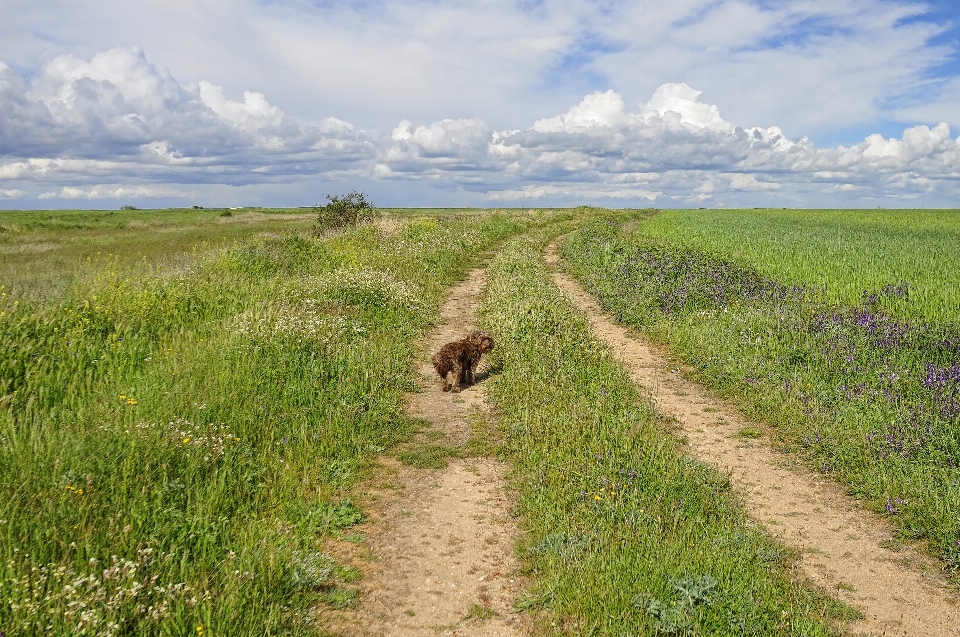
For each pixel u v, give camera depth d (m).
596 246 27.50
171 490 6.20
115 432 6.84
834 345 12.38
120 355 9.88
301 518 6.29
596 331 15.53
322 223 34.31
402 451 8.39
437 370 10.78
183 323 12.12
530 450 8.05
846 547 6.46
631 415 9.39
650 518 6.31
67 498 5.58
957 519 6.53
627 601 4.95
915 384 10.31
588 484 7.02
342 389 9.78
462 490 7.30
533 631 4.82
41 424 7.23
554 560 5.58
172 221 57.59
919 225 54.44
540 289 18.48
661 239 33.94
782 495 7.59
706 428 9.68
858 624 5.20
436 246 26.28
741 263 23.58
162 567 5.00
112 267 15.13
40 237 39.78
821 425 9.20
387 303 15.88
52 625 4.16
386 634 4.76
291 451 7.66
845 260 24.06
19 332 9.70
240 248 20.78
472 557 5.87
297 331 11.48
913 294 16.80
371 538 6.17
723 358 12.39
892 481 7.51
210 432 7.49
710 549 5.80
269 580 5.09
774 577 5.74
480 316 16.38
